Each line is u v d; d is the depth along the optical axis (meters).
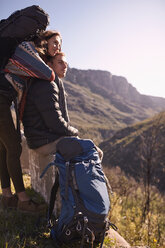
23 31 2.48
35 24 2.50
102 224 2.19
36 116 2.61
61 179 2.27
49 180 2.98
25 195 2.76
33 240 2.37
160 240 4.61
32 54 2.48
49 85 2.54
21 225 2.67
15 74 2.48
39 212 2.80
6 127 2.53
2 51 2.45
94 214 2.12
